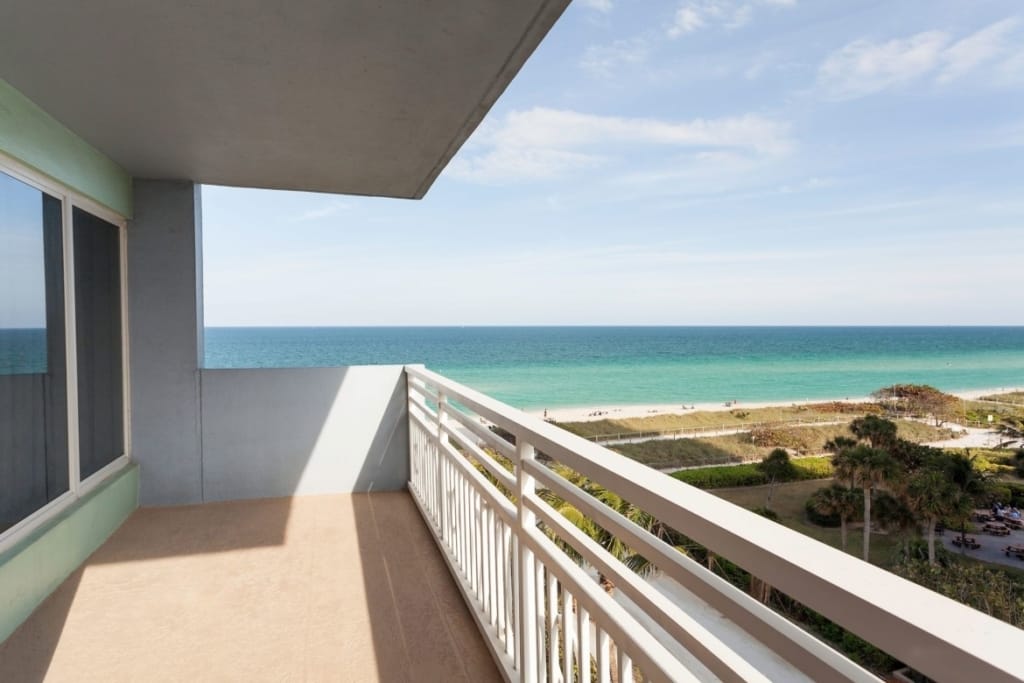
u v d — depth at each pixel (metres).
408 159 3.59
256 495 4.32
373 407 4.52
